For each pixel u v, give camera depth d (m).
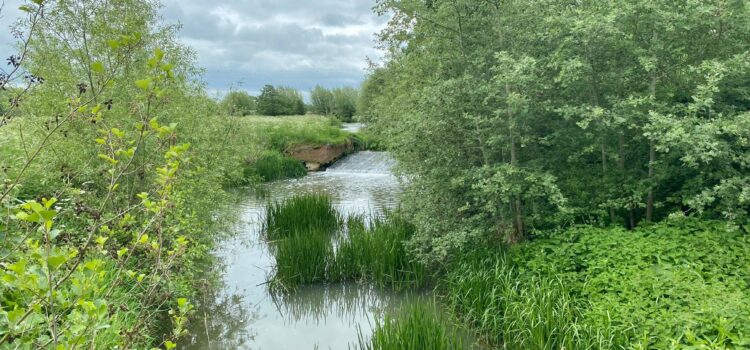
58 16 7.45
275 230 11.95
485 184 7.66
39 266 2.59
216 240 9.86
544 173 7.53
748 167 6.32
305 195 13.43
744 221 6.44
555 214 7.43
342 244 9.54
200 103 10.24
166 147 7.28
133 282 5.68
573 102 7.55
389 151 10.17
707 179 6.75
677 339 4.61
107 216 5.32
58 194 4.10
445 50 8.48
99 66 3.23
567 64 6.66
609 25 6.36
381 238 9.34
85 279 2.79
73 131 7.23
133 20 7.91
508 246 8.05
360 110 31.23
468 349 6.35
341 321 7.80
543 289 6.30
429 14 8.45
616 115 6.62
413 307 6.50
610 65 7.31
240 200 16.03
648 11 6.63
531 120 7.76
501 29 7.91
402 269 8.85
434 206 8.34
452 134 8.09
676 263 5.90
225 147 11.01
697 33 6.95
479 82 7.98
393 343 5.59
